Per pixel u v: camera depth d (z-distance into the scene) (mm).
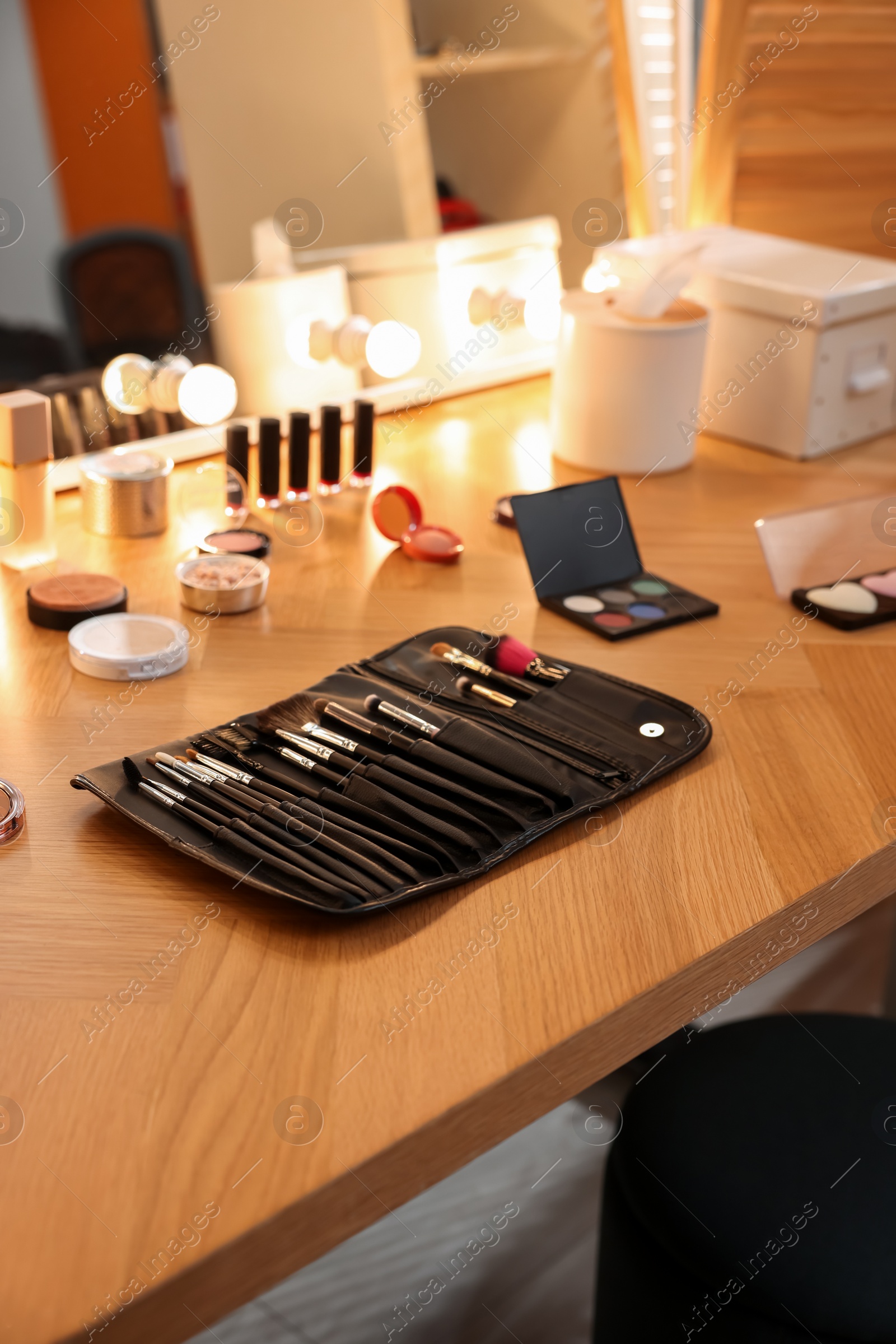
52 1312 472
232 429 1235
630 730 891
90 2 1148
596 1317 954
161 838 733
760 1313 812
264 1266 524
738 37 1713
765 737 907
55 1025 612
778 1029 1008
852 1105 933
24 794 800
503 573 1170
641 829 794
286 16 1297
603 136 1667
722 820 808
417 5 1410
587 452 1415
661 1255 869
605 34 1605
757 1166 881
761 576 1183
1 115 1119
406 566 1178
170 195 1262
